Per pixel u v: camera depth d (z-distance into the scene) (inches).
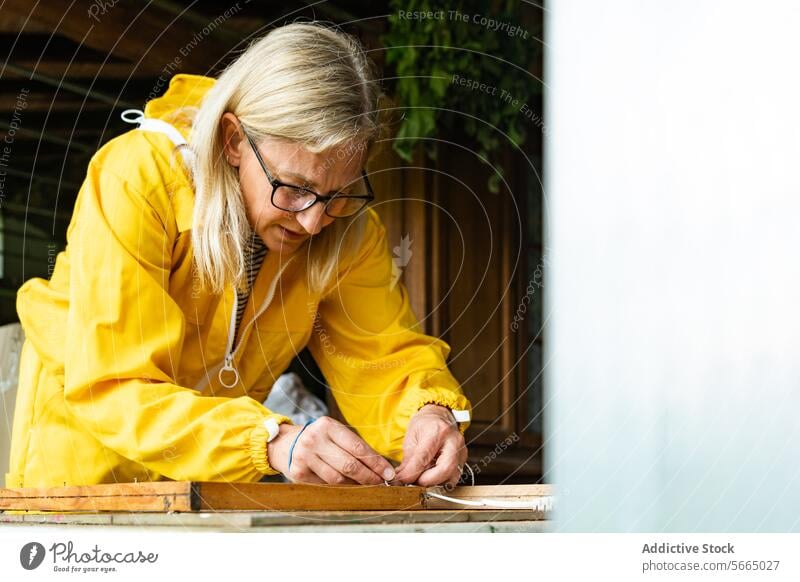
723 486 35.4
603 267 41.0
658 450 36.3
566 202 44.0
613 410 37.4
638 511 35.7
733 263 37.6
